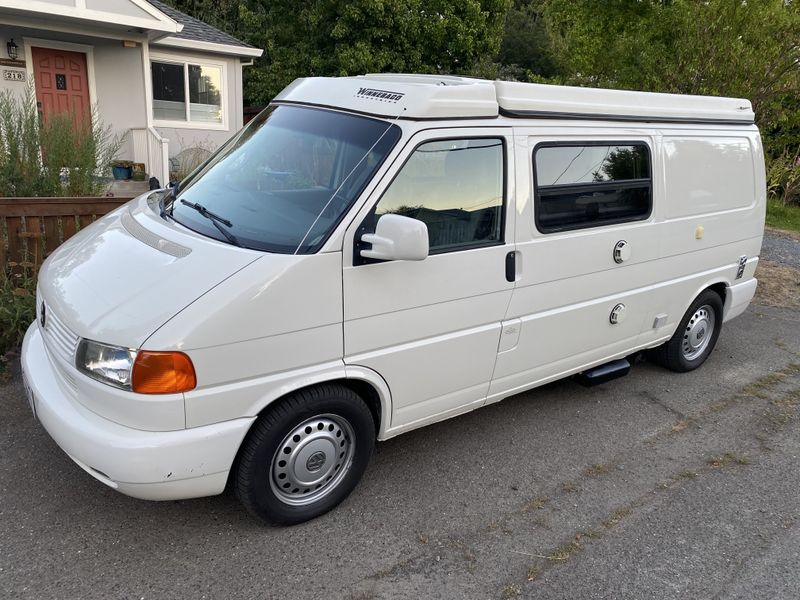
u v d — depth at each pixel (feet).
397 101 11.16
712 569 10.68
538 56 122.83
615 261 14.64
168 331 8.88
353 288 10.28
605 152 14.10
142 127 44.70
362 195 10.33
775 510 12.42
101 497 11.37
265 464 10.18
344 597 9.55
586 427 15.28
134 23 40.24
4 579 9.40
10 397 14.35
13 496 11.22
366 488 12.28
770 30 34.65
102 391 9.12
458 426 14.97
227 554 10.27
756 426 15.84
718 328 19.13
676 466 13.82
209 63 51.44
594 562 10.67
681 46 36.37
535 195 12.68
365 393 11.55
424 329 11.41
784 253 36.52
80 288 10.23
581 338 14.53
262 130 12.88
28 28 39.55
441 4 63.72
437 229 11.33
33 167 21.48
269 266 9.52
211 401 9.27
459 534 11.12
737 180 18.03
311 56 65.77
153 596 9.31
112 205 18.85
